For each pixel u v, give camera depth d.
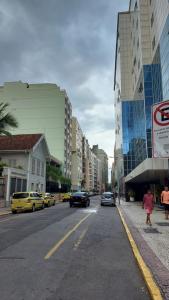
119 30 78.56
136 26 62.97
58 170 63.50
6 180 31.86
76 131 105.19
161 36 41.69
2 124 27.88
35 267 7.09
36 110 76.88
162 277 5.99
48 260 7.80
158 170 24.05
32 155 41.41
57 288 5.58
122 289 5.57
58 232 13.00
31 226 15.22
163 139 8.36
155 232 12.70
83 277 6.33
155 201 37.12
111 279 6.21
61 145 75.38
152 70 52.12
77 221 17.66
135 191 50.75
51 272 6.68
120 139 80.38
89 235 12.23
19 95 77.69
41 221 17.69
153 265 6.99
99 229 14.19
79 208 31.38
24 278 6.20
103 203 36.56
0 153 40.06
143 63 53.81
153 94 51.28
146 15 55.66
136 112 66.94
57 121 76.19
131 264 7.51
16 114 76.94
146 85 52.88
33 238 11.34
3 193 31.56
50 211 26.69
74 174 102.69
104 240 11.05
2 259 7.89
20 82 78.44
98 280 6.13
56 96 77.06
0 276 6.34
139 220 17.97
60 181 65.19
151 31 52.91
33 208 26.39
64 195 51.53
